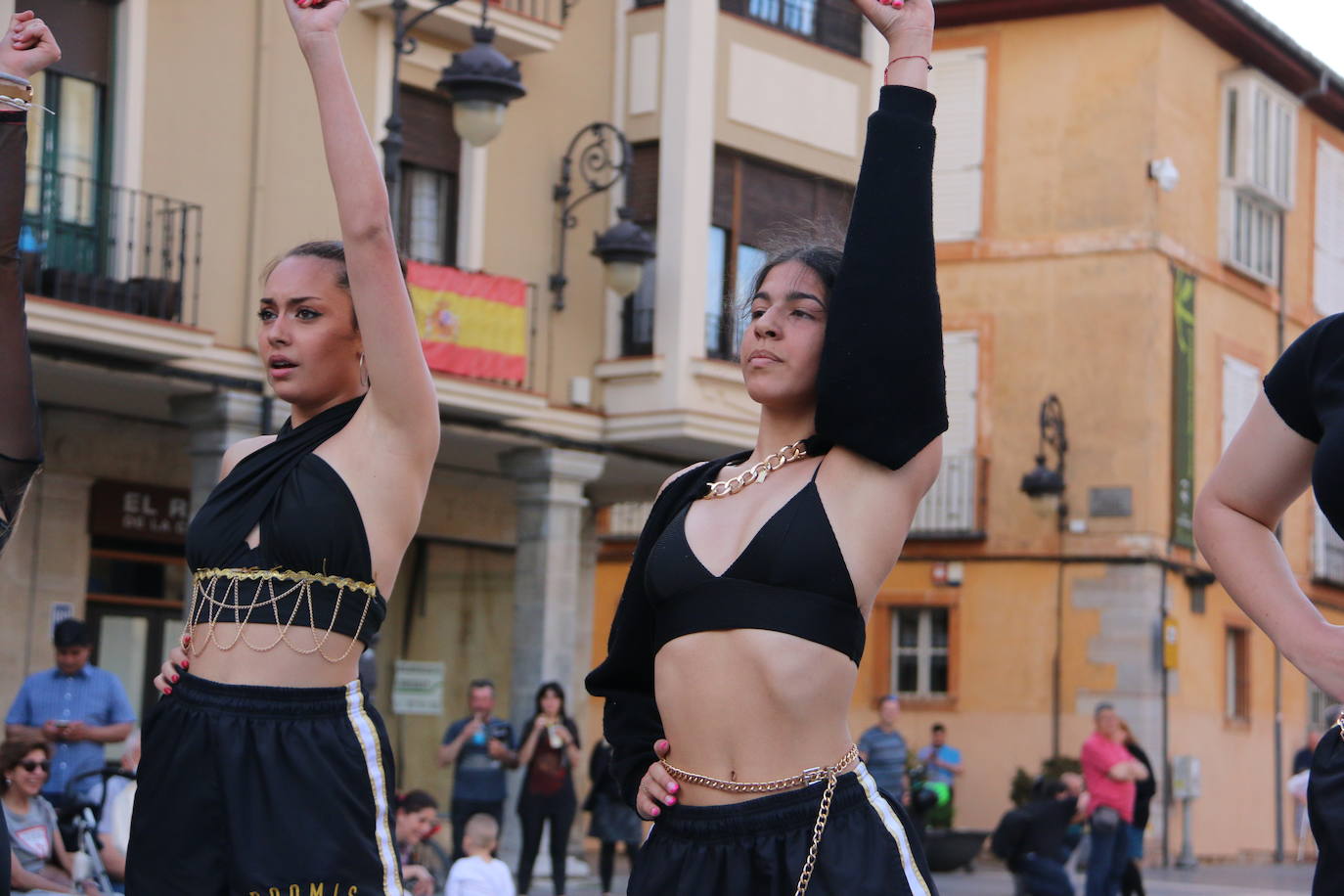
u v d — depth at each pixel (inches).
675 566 134.9
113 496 630.5
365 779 141.3
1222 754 1007.6
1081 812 594.2
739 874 130.3
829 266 138.2
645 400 704.4
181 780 139.7
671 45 718.5
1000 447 984.9
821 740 132.1
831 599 131.2
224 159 605.0
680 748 134.7
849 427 131.3
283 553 141.5
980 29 1006.4
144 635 645.3
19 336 150.2
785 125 757.3
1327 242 1162.0
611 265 687.1
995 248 994.7
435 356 642.2
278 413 601.9
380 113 657.0
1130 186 965.8
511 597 790.5
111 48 583.2
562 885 573.9
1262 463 133.6
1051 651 959.6
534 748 572.4
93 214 578.2
